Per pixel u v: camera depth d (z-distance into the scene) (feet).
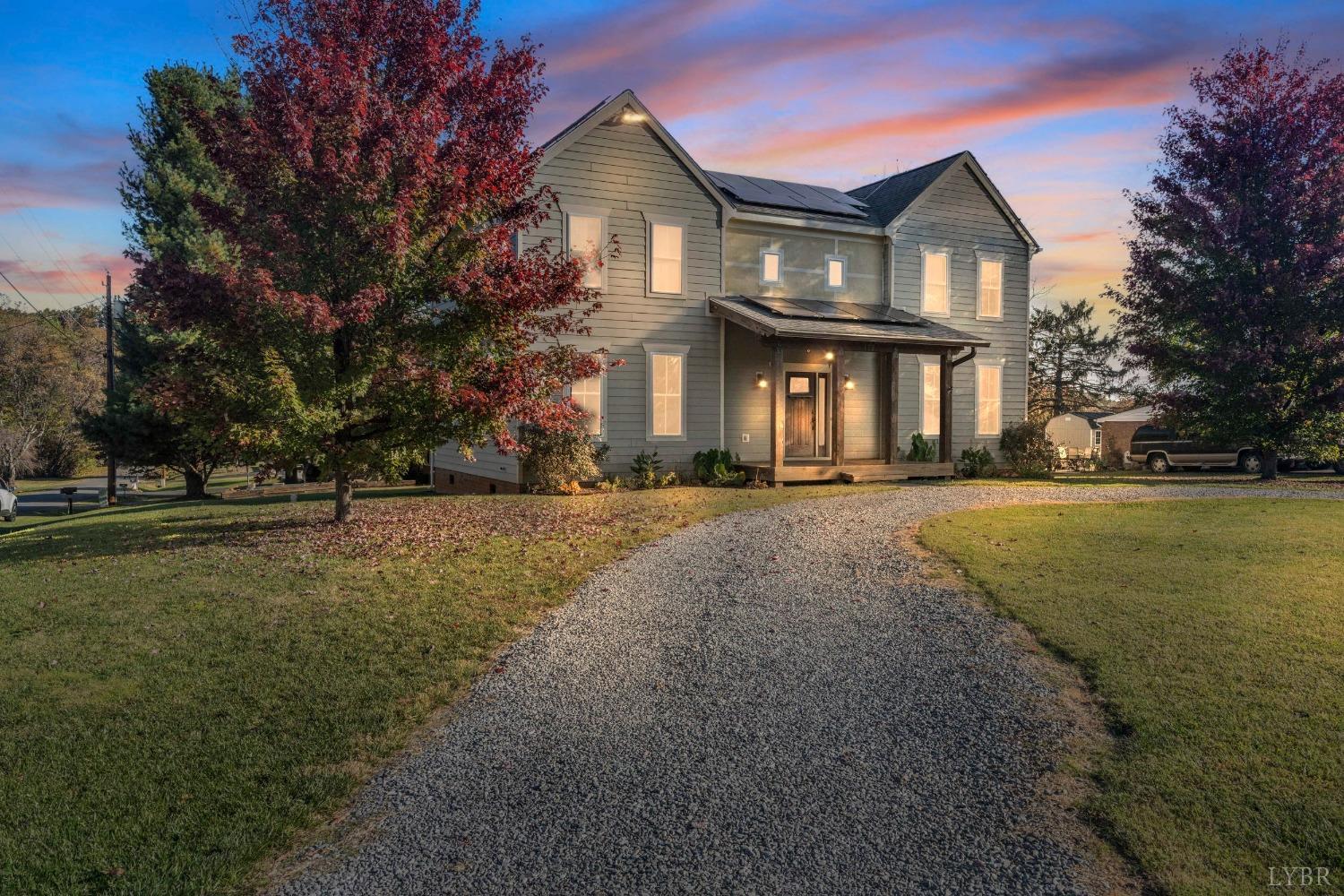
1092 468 89.45
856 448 70.08
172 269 33.86
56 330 151.74
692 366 61.93
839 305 66.85
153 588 27.76
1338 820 13.00
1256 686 18.15
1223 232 68.85
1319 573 28.53
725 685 19.63
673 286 60.85
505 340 38.24
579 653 21.83
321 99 33.99
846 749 16.30
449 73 37.06
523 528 39.22
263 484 97.14
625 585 28.58
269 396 33.60
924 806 14.12
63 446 149.38
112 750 16.02
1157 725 16.47
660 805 14.24
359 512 45.21
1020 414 76.43
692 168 60.95
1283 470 86.89
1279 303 65.51
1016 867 12.28
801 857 12.63
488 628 23.50
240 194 40.01
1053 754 15.79
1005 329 75.36
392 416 37.29
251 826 13.53
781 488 56.29
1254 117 67.46
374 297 32.94
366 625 23.58
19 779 14.89
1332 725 16.15
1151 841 12.71
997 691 18.93
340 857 12.80
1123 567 29.73
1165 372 72.43
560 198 56.44
